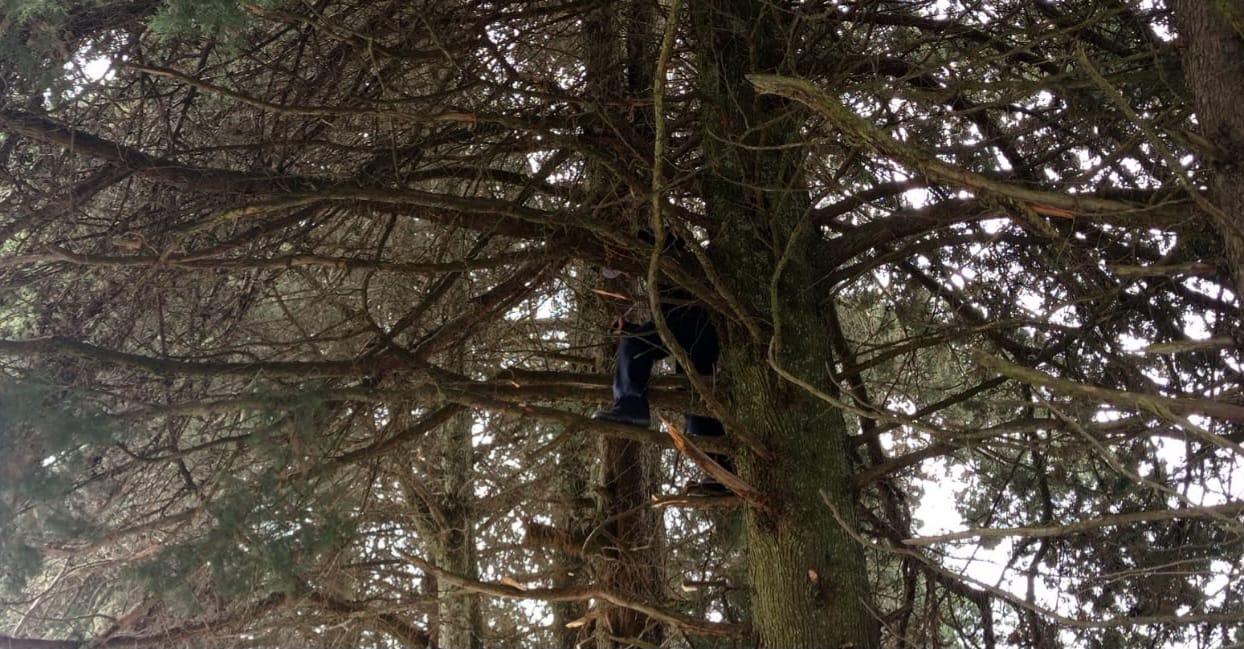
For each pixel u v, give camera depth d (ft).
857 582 15.99
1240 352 16.43
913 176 17.03
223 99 17.90
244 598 16.98
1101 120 17.21
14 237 17.25
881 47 19.72
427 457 29.32
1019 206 11.82
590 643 30.71
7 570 14.23
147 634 21.13
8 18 14.03
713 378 18.28
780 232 17.62
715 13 18.60
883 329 24.84
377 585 30.04
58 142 15.83
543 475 31.17
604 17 20.27
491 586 16.79
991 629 18.90
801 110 16.10
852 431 29.50
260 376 16.66
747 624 16.44
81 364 16.87
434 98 17.07
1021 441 15.83
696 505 17.60
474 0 18.60
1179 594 16.89
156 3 15.80
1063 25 18.20
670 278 16.85
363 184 17.71
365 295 17.83
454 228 19.31
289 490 15.64
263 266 17.06
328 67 17.76
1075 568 18.85
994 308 20.02
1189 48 10.95
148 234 17.15
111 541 16.29
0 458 13.98
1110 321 18.20
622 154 19.71
